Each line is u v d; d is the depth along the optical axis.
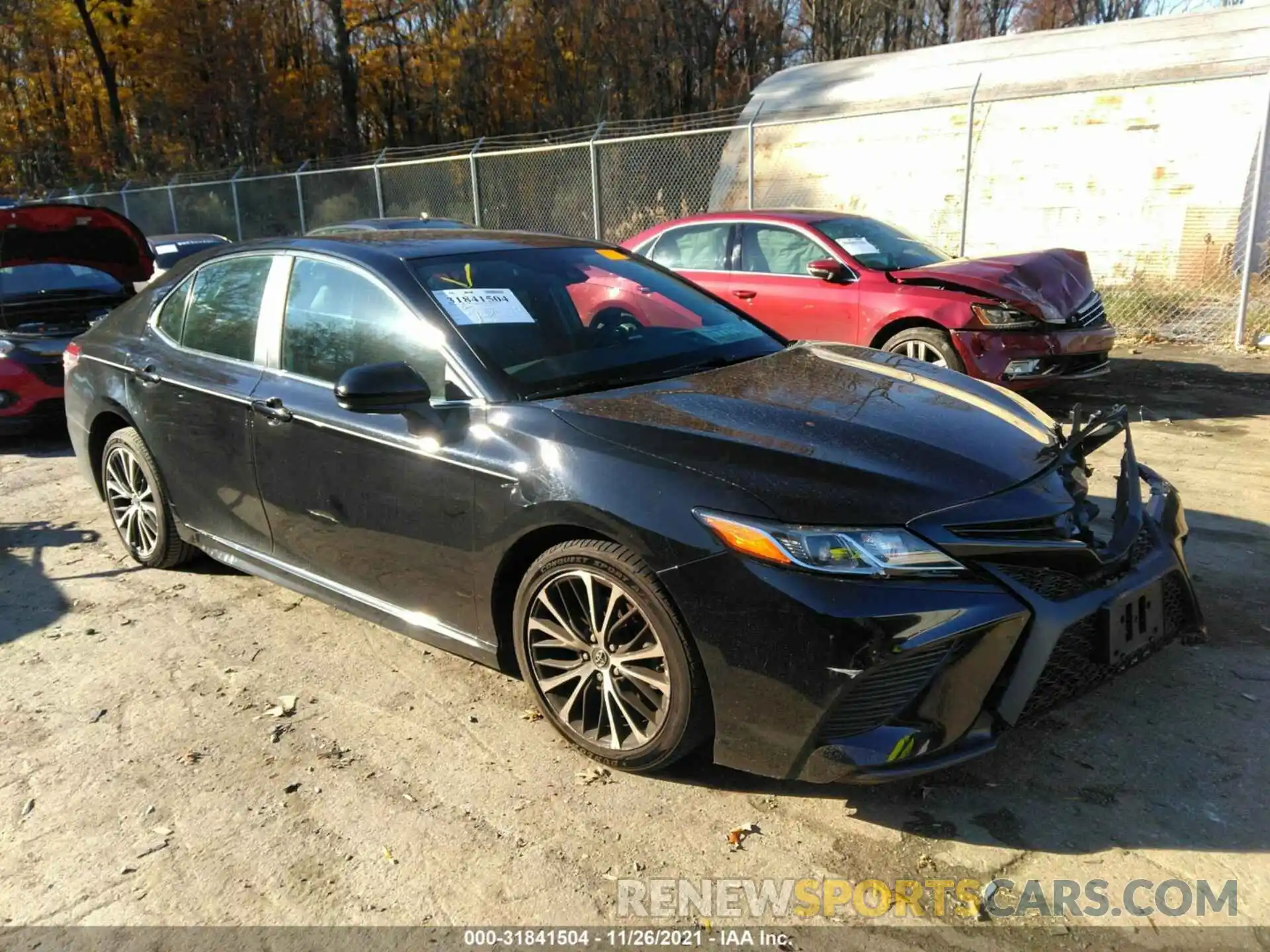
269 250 4.00
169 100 31.89
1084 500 2.77
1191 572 4.03
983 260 7.03
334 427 3.42
